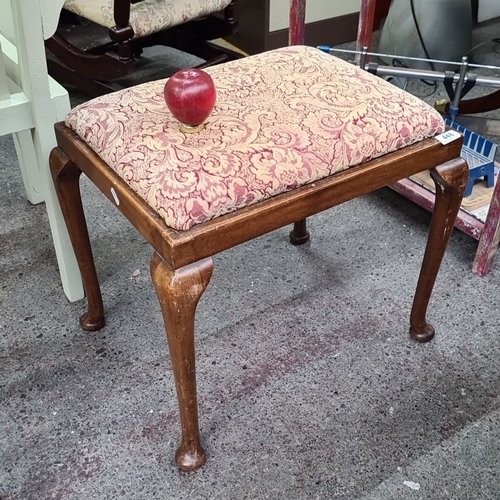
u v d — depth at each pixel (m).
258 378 1.03
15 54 0.96
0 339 1.10
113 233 1.36
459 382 1.03
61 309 1.16
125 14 1.52
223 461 0.91
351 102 0.83
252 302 1.18
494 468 0.90
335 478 0.89
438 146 0.85
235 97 0.83
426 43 1.98
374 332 1.12
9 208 1.43
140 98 0.85
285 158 0.74
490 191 1.34
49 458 0.91
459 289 1.21
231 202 0.70
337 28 2.28
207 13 1.72
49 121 0.94
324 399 1.00
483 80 1.36
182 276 0.70
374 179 0.81
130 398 1.00
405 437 0.94
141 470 0.90
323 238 1.35
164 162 0.72
